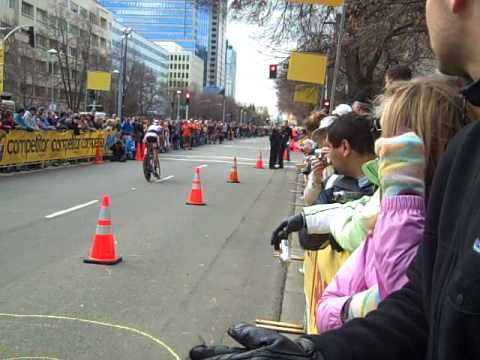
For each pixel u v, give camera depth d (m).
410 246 1.42
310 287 3.60
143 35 111.44
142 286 5.44
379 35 11.36
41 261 6.13
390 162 1.49
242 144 50.22
